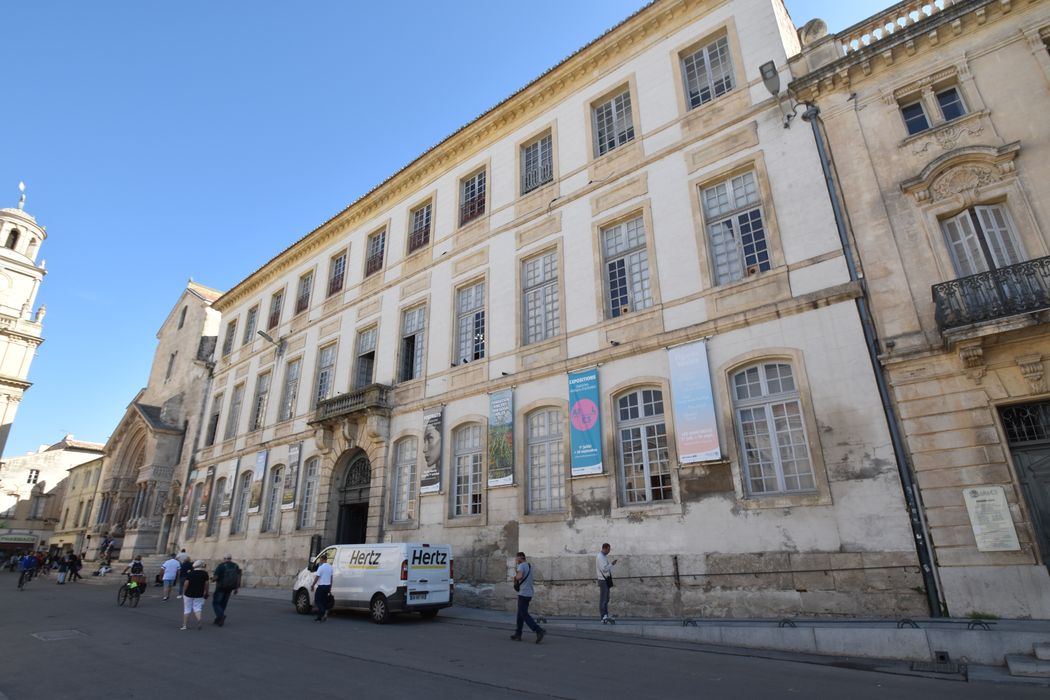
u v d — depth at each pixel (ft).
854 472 33.76
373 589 42.78
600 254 49.96
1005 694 20.42
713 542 37.35
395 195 74.95
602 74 55.93
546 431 49.06
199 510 89.76
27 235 187.52
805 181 40.55
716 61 49.11
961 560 29.99
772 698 20.18
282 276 92.68
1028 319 29.48
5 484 188.65
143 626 40.98
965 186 35.12
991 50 36.58
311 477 71.51
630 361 44.83
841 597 32.37
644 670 24.88
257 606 53.78
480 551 49.32
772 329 38.91
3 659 29.14
